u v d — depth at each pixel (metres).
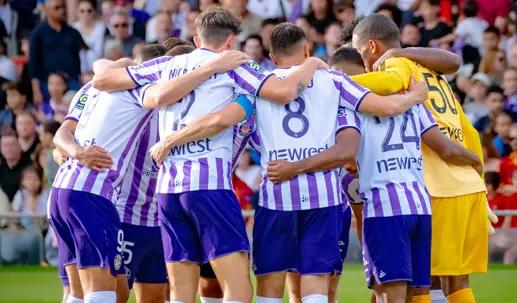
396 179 20.30
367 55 21.92
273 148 19.83
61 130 21.36
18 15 45.31
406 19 43.84
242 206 38.41
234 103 19.56
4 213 36.75
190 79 19.61
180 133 19.61
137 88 20.59
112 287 20.61
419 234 20.45
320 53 42.72
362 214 21.45
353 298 29.88
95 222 20.47
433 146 21.16
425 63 21.66
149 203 22.27
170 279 20.09
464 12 44.09
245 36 43.56
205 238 19.69
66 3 44.25
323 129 19.88
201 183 19.58
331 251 19.86
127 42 44.09
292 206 19.73
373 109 19.98
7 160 39.62
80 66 43.59
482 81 42.59
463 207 21.64
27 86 42.91
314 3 43.28
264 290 20.08
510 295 30.59
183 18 44.16
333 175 20.03
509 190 39.31
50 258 36.22
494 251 36.06
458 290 22.22
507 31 44.12
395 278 20.02
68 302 21.22
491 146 40.62
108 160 20.61
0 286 32.25
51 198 20.98
